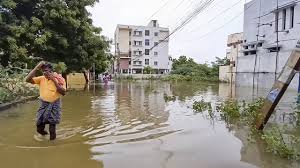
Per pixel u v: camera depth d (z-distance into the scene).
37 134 7.55
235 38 47.75
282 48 28.34
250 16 34.38
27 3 20.12
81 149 6.29
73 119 9.86
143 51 83.06
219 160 5.55
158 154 5.92
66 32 21.55
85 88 28.16
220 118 9.97
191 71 65.12
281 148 5.74
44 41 19.34
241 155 5.85
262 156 5.77
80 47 22.52
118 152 6.07
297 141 6.44
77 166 5.28
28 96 15.15
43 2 20.41
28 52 20.33
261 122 7.69
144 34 82.81
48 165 5.34
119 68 76.12
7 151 6.15
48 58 21.30
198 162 5.45
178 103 14.98
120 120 9.73
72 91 23.39
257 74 31.83
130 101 15.89
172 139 7.12
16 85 14.20
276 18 29.22
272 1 29.88
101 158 5.69
